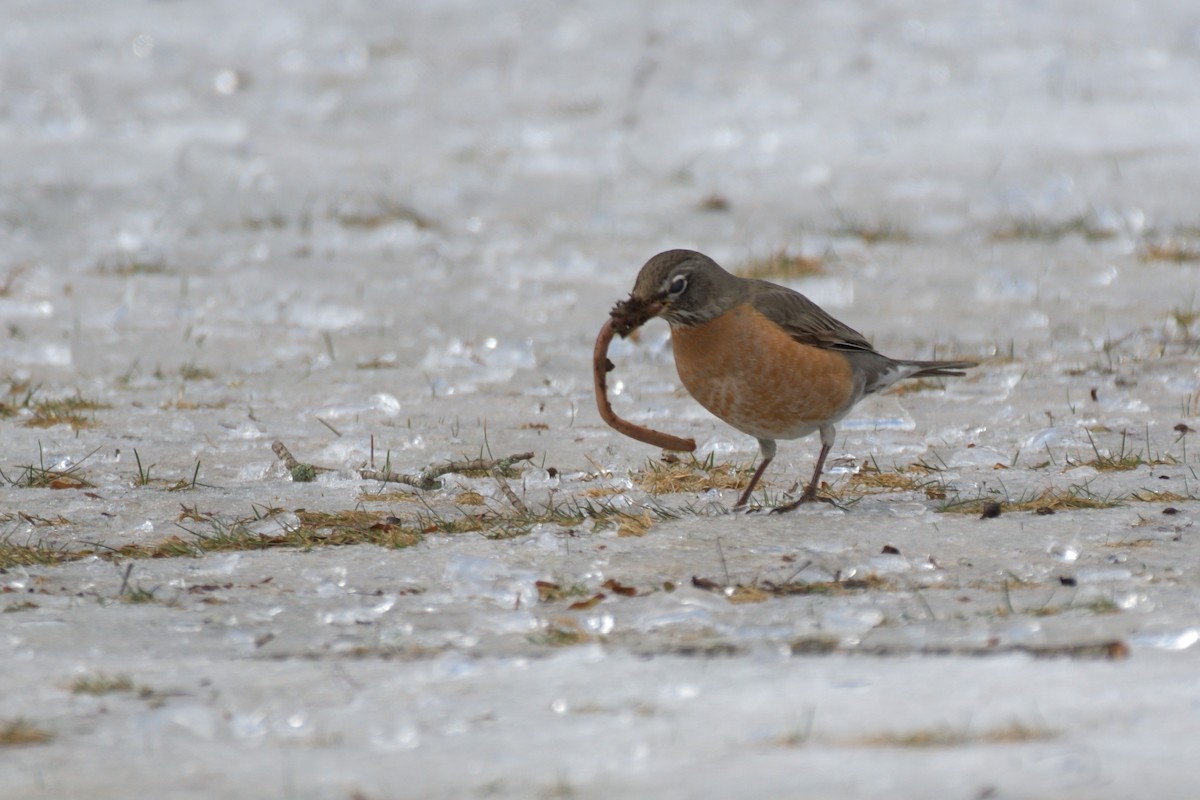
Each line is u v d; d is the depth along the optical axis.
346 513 10.73
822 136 28.89
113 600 8.88
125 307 18.77
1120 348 16.48
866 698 6.70
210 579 9.34
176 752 6.31
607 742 6.27
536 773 5.94
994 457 12.28
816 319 10.91
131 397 14.87
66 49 35.97
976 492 11.16
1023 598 8.51
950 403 14.38
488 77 33.94
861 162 27.08
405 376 15.80
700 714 6.58
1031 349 16.61
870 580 9.03
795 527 10.24
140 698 7.06
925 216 23.66
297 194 25.33
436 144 28.92
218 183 25.98
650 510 10.78
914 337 17.34
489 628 8.29
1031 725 6.23
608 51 36.03
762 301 10.75
